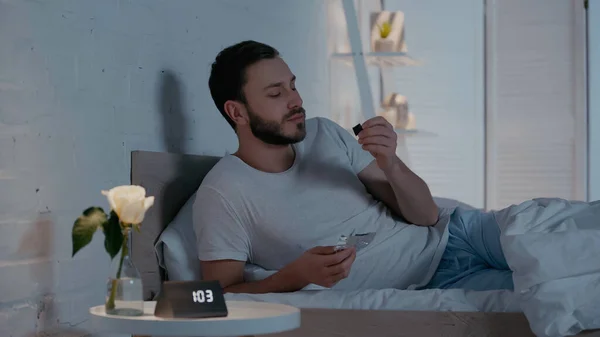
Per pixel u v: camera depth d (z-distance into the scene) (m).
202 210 2.20
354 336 1.79
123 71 2.20
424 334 1.75
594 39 4.56
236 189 2.20
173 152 2.47
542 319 1.60
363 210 2.36
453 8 4.66
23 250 1.78
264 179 2.27
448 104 4.66
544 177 4.64
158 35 2.38
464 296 1.89
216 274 2.16
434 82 4.65
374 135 2.27
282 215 2.22
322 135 2.46
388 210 2.46
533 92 4.64
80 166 1.99
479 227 2.34
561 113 4.61
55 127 1.89
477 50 4.66
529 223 1.97
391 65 4.25
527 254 1.71
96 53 2.07
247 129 2.31
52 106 1.88
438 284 2.29
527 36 4.64
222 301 1.52
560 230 1.90
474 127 4.65
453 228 2.39
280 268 2.24
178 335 1.40
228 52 2.34
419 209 2.37
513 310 1.80
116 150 2.15
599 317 1.61
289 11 3.36
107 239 1.54
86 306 2.00
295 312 1.51
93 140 2.04
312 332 1.83
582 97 4.58
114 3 2.16
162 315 1.50
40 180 1.83
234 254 2.17
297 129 2.28
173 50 2.47
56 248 1.89
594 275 1.64
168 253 2.24
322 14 3.74
